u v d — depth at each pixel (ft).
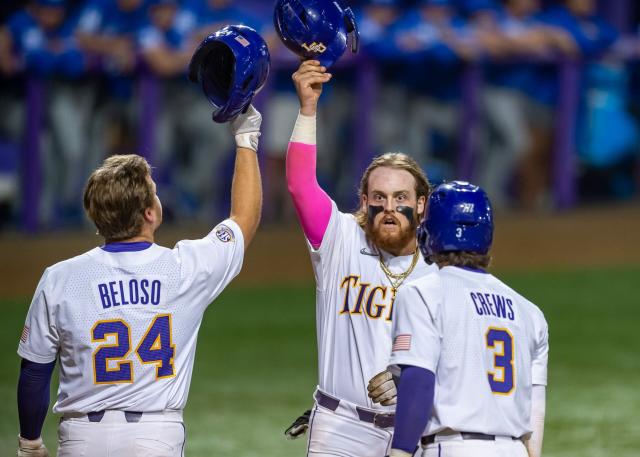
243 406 92.27
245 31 48.85
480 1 162.09
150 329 45.42
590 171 173.27
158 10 151.74
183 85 153.07
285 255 150.71
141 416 45.27
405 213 51.31
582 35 164.45
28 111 150.10
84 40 150.71
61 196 153.28
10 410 91.04
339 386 51.44
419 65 159.12
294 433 54.29
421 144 161.17
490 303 44.29
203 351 112.68
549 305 132.46
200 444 80.79
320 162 157.48
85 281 45.57
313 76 50.88
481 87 160.86
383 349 50.90
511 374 43.75
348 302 51.88
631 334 119.24
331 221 52.24
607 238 159.94
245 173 49.47
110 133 152.46
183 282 46.11
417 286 43.65
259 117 50.06
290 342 116.78
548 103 164.66
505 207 166.50
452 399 42.88
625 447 80.12
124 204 45.96
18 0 162.81
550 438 82.53
